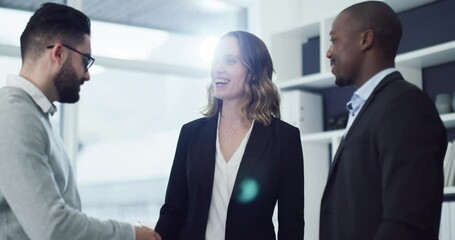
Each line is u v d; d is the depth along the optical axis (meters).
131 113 14.41
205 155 1.76
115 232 1.31
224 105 1.87
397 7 3.09
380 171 1.26
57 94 1.41
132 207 11.97
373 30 1.39
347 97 3.54
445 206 2.55
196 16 4.29
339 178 1.36
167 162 4.54
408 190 1.16
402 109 1.23
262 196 1.70
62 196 1.36
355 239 1.27
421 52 2.73
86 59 1.46
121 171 15.95
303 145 3.46
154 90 11.85
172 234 1.76
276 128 1.81
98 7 3.82
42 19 1.39
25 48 1.40
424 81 3.01
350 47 1.42
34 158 1.22
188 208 1.77
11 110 1.25
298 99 3.51
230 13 4.44
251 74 1.84
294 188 1.74
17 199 1.19
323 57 3.31
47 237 1.19
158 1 4.14
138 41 3.94
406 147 1.18
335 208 1.35
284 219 1.73
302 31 3.63
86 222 1.26
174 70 3.89
